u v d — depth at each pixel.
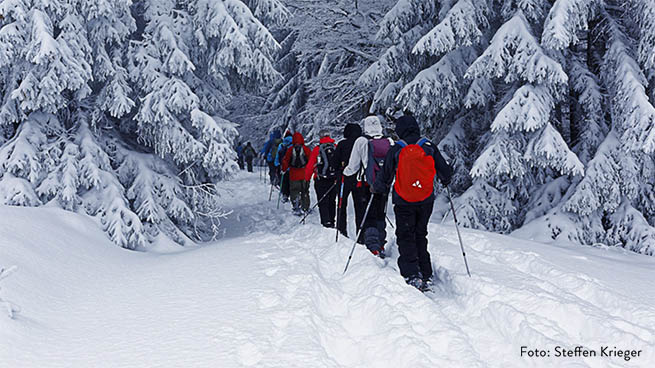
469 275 4.91
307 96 24.30
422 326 3.72
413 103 10.41
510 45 9.02
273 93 27.05
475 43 10.50
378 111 14.07
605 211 9.36
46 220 5.95
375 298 4.21
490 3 9.94
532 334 3.34
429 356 3.14
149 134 8.22
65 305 4.11
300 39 16.70
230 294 4.31
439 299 4.76
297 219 11.09
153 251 7.13
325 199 8.55
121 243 6.76
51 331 3.54
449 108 10.75
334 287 4.85
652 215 9.37
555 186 9.68
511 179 9.93
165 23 8.06
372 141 6.11
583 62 9.93
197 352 3.13
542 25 9.79
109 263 5.59
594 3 8.98
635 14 9.07
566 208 9.04
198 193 8.68
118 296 4.43
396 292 4.34
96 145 7.52
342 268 5.56
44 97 6.77
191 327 3.57
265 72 8.61
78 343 3.36
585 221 9.06
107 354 3.16
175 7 8.79
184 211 8.02
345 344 3.52
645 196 9.23
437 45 9.41
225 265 5.44
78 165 7.20
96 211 7.10
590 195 8.81
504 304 3.97
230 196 15.84
